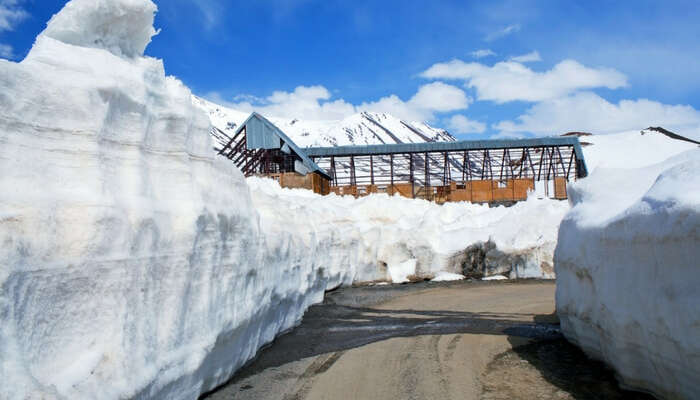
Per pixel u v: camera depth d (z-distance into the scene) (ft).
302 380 26.20
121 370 14.66
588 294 27.32
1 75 13.16
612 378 24.97
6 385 10.77
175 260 18.34
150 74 19.31
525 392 24.03
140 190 17.44
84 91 15.46
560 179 142.82
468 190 142.41
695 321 16.35
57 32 17.03
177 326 18.39
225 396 23.36
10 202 12.56
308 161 124.36
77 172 15.03
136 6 18.58
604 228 24.26
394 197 97.45
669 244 17.76
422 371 28.02
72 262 13.73
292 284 38.83
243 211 25.99
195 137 22.40
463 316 45.98
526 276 77.82
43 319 12.79
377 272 76.23
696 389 17.61
